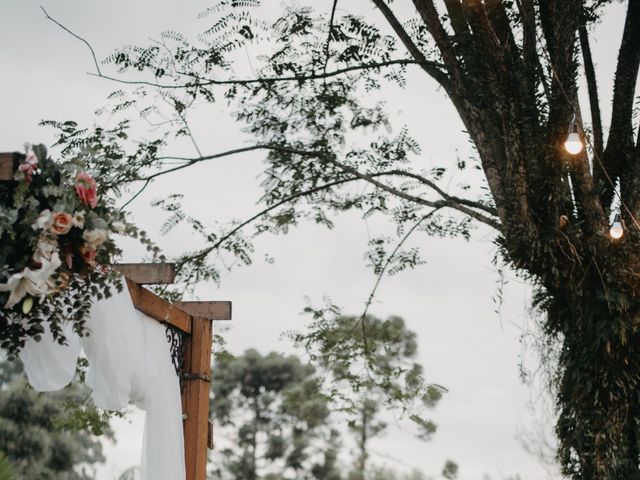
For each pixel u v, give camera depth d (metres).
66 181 3.83
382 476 21.31
